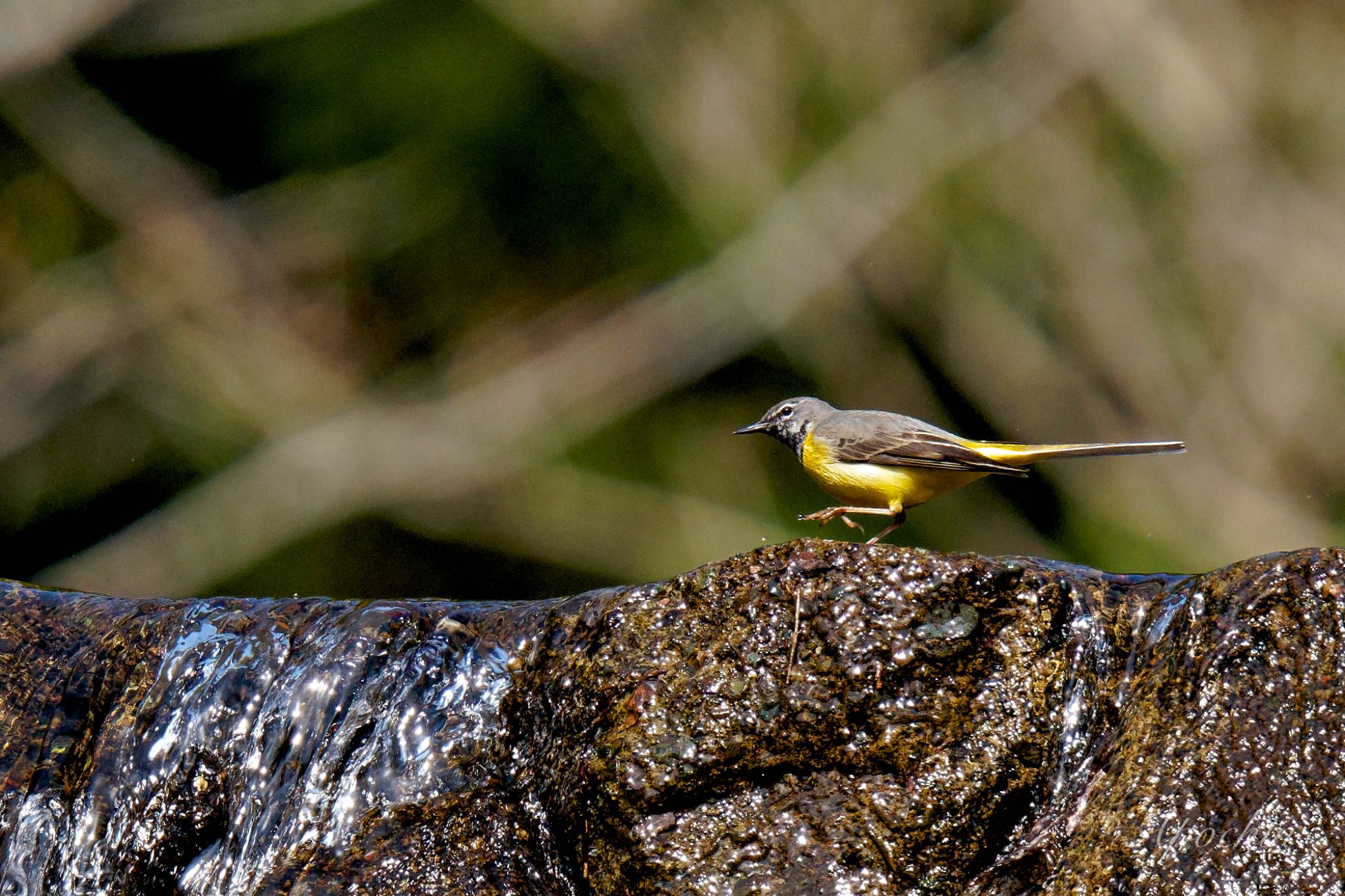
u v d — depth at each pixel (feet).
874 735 16.88
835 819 16.65
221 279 59.72
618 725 17.10
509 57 60.75
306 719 19.66
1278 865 14.42
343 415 60.34
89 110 58.95
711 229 62.69
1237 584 16.25
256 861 18.98
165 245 58.80
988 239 63.36
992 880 16.02
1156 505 61.05
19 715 21.79
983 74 64.08
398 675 19.77
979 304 63.16
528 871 17.70
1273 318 62.75
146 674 21.35
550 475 61.21
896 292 63.87
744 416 64.08
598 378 62.23
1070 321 63.67
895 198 62.85
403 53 60.29
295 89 60.54
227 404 59.00
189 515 57.88
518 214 62.03
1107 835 15.26
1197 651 16.11
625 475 62.44
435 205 61.31
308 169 61.05
